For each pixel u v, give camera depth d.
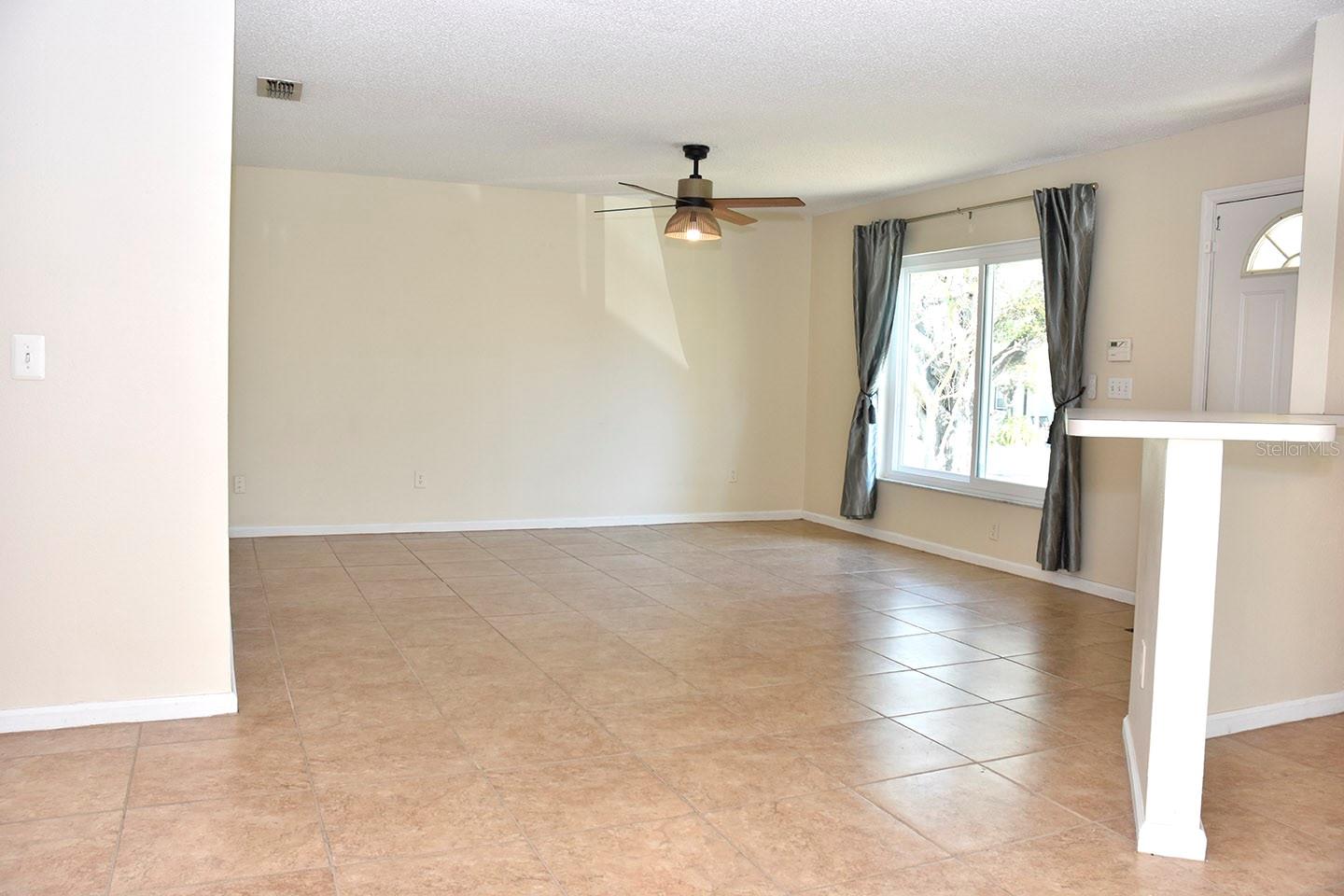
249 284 6.70
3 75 2.98
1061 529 5.71
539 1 3.51
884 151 5.73
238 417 6.75
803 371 8.30
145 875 2.34
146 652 3.30
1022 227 6.13
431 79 4.50
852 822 2.73
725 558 6.57
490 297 7.30
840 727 3.48
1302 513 3.56
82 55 3.05
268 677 3.86
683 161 6.16
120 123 3.10
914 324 7.23
